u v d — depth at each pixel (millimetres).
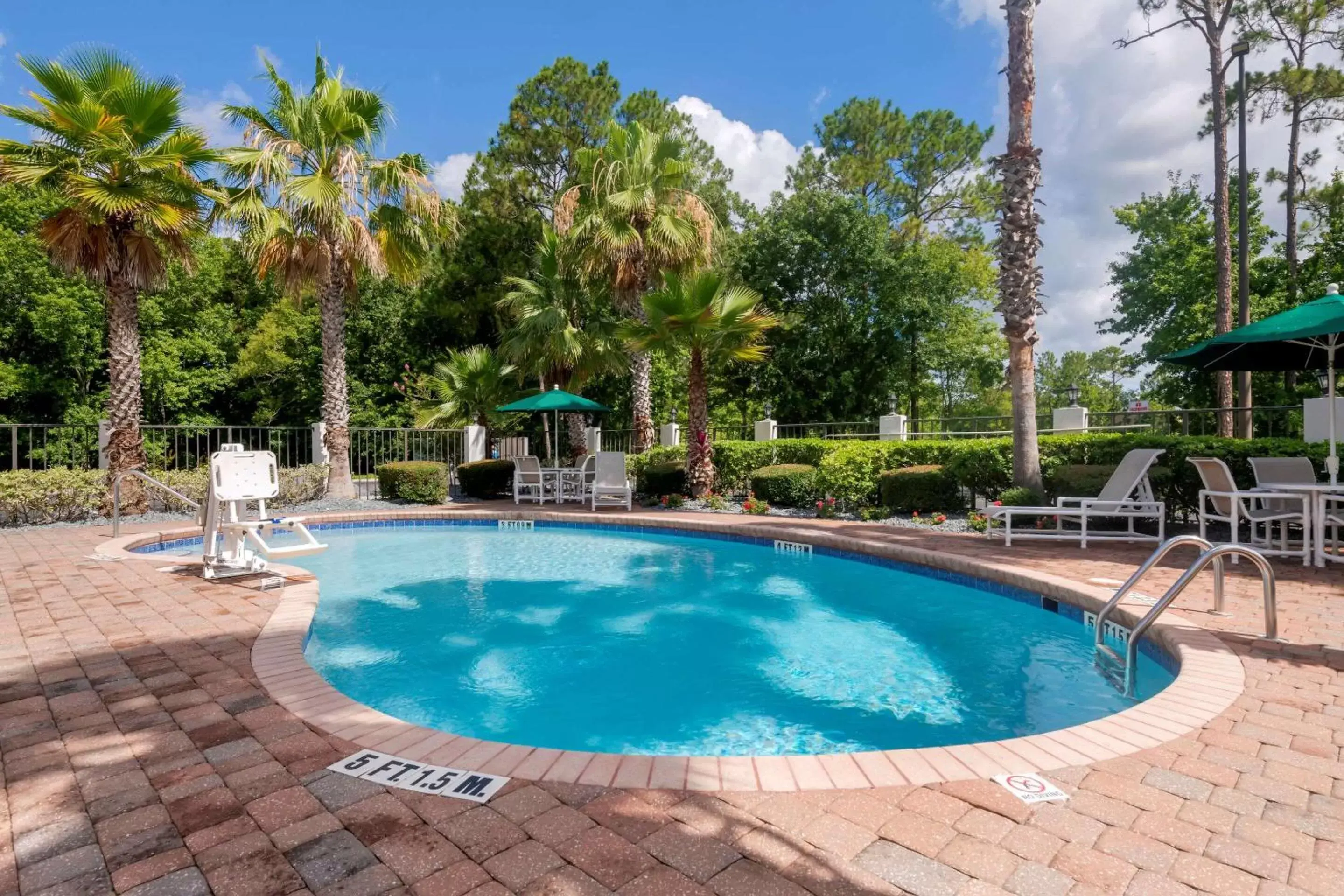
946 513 9852
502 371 17609
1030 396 8906
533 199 21469
